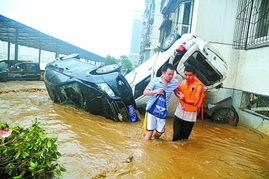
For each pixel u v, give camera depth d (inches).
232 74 293.4
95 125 182.5
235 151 151.9
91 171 97.7
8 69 513.0
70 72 241.9
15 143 77.8
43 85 493.7
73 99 238.4
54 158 82.7
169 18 626.2
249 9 276.7
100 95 205.6
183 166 114.2
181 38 223.6
